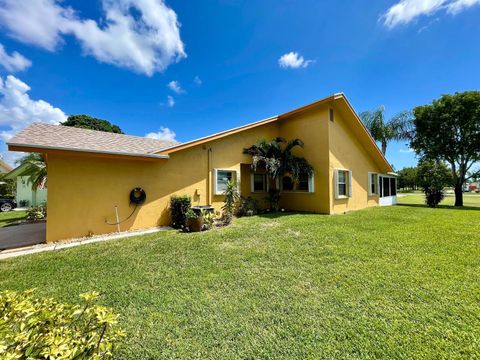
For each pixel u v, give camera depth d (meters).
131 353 1.93
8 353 1.14
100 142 7.10
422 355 1.86
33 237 6.57
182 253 4.61
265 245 5.00
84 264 4.12
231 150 9.79
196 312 2.53
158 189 7.77
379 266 3.71
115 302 2.77
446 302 2.62
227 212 8.09
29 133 6.27
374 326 2.23
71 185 6.26
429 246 4.76
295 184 11.01
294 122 11.20
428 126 14.84
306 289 3.00
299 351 1.94
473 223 7.28
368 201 12.88
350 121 11.03
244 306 2.62
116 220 6.90
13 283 3.36
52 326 1.46
